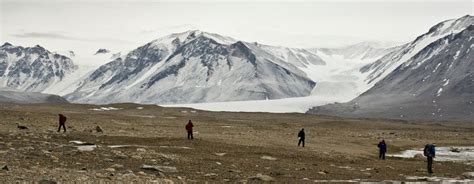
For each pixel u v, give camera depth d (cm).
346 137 10375
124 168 4019
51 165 3869
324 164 5447
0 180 2970
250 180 3928
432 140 11719
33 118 8538
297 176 4384
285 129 11975
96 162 4191
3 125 6812
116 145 5559
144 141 6034
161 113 17525
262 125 13425
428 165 5362
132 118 11981
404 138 11875
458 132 16100
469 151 9094
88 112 14425
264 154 5734
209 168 4425
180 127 9756
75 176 3331
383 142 6644
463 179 4800
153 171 3975
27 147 4675
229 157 5284
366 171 5094
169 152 5259
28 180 3030
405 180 4575
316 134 10806
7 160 3884
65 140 5619
